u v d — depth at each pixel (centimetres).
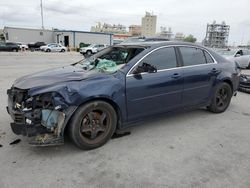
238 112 566
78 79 352
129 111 388
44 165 317
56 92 321
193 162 333
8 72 1114
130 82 378
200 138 412
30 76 397
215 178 297
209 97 512
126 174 302
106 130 373
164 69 425
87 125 354
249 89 775
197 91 479
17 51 3416
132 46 448
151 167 318
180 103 456
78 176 296
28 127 325
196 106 493
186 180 292
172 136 418
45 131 332
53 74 389
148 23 10381
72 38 4791
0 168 307
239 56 1548
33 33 4897
